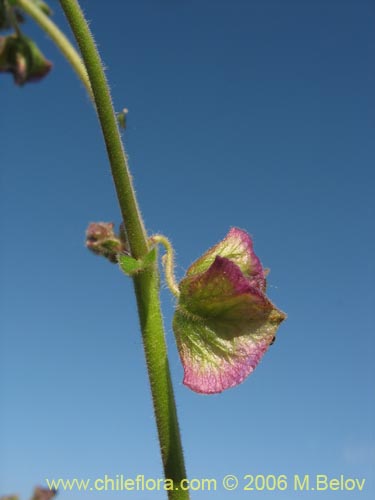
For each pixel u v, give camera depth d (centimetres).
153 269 8
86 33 7
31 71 13
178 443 7
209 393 7
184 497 7
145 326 7
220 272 8
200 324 8
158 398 7
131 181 8
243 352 8
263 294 8
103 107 7
